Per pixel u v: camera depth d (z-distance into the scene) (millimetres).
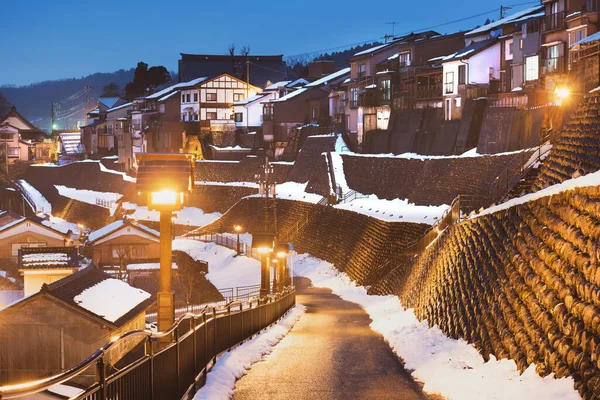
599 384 9492
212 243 73938
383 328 26438
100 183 114750
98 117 151125
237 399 13742
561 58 50969
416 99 70688
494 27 64500
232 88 107750
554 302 12375
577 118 31688
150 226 88500
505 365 13781
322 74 109875
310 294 49281
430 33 81750
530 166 36969
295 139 91000
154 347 12297
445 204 54250
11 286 45344
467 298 19031
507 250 16812
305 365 17688
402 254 44031
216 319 16469
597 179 12578
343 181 71125
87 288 26328
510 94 55469
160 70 155250
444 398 13797
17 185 127250
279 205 76312
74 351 23531
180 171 15273
